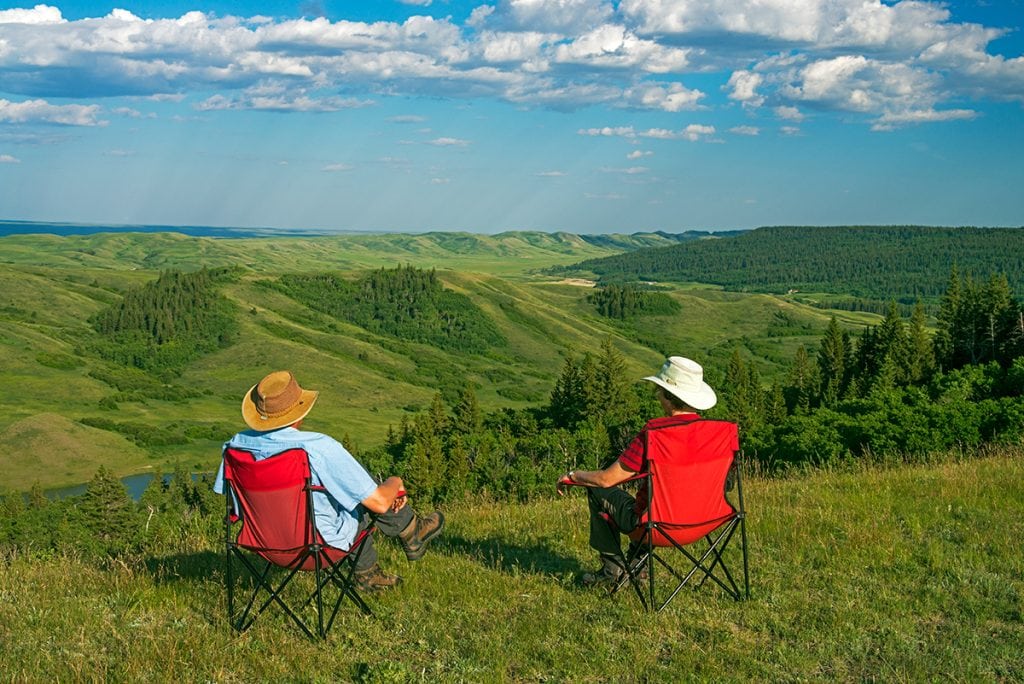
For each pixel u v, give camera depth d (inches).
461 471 1753.2
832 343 4613.7
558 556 272.2
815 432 809.5
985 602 214.2
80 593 239.9
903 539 278.4
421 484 1820.9
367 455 3420.3
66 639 199.2
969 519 303.9
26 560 300.8
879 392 965.8
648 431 206.2
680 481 207.9
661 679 173.2
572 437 1658.5
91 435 5634.8
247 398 203.3
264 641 197.2
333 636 199.9
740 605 216.7
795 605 215.5
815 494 360.5
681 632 200.2
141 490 4766.2
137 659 182.5
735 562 256.5
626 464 209.9
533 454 1627.7
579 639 194.7
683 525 209.2
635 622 204.5
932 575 239.1
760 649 189.6
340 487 197.9
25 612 218.7
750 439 955.3
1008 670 176.9
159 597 231.5
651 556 208.1
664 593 227.9
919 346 3742.6
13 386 7007.9
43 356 7864.2
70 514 2273.6
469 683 171.9
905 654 183.5
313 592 229.3
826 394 3954.2
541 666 180.9
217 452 5826.8
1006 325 3339.1
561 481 221.9
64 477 5078.7
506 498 451.2
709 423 207.0
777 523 298.7
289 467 189.6
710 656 183.5
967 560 250.4
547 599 222.1
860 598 219.9
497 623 205.8
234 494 199.3
